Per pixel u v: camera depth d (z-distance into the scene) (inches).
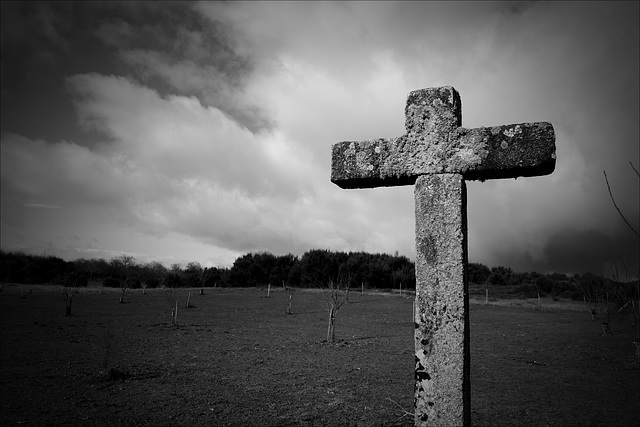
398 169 151.9
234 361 649.0
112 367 580.1
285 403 449.7
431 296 141.9
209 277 2571.4
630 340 938.1
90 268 2696.9
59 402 437.4
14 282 2401.6
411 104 153.4
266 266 2583.7
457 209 142.9
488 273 2928.2
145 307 1437.0
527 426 399.5
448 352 137.2
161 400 451.5
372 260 2507.4
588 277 1416.1
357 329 1053.8
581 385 555.8
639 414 435.8
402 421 400.8
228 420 395.9
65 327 960.3
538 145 136.3
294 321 1175.6
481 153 142.0
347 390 504.1
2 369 568.7
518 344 883.4
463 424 132.8
